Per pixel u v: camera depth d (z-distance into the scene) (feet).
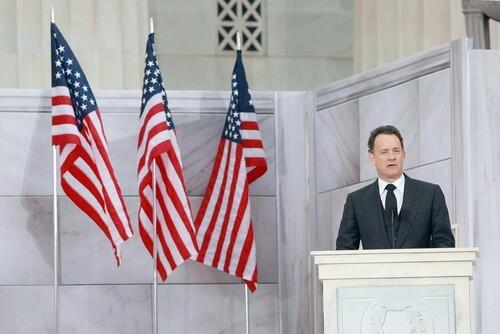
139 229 103.65
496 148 92.12
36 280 107.96
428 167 95.45
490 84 92.38
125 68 120.16
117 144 109.40
